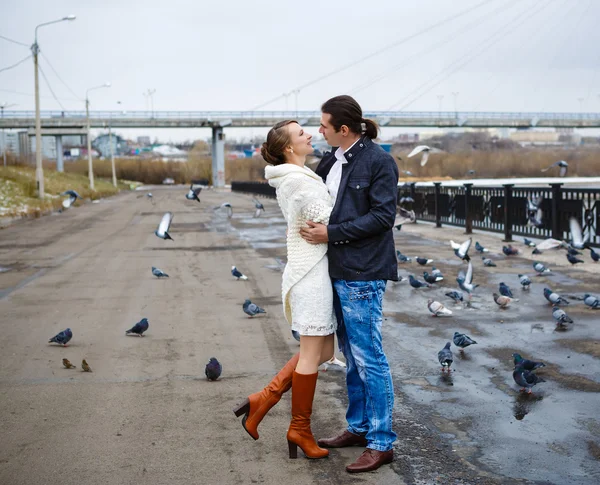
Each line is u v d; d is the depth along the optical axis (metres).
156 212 33.88
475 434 4.62
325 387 5.71
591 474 3.97
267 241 18.50
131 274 12.63
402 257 13.04
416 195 23.56
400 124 94.62
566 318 7.60
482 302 9.17
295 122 4.33
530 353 6.62
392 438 4.16
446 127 98.56
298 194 4.10
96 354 6.93
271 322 8.35
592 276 10.87
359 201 4.08
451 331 7.62
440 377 5.94
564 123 98.06
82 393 5.65
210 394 5.59
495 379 5.84
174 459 4.29
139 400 5.45
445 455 4.29
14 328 8.23
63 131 99.06
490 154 67.81
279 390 4.32
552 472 4.01
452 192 20.36
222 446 4.49
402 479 3.95
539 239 15.60
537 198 15.46
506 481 3.90
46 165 106.50
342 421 4.91
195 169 135.88
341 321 4.33
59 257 15.67
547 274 11.19
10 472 4.13
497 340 7.16
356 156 4.11
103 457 4.33
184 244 18.00
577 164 68.88
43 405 5.36
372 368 4.12
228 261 14.34
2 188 42.84
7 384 5.93
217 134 99.56
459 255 11.04
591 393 5.39
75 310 9.31
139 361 6.64
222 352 6.94
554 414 4.96
